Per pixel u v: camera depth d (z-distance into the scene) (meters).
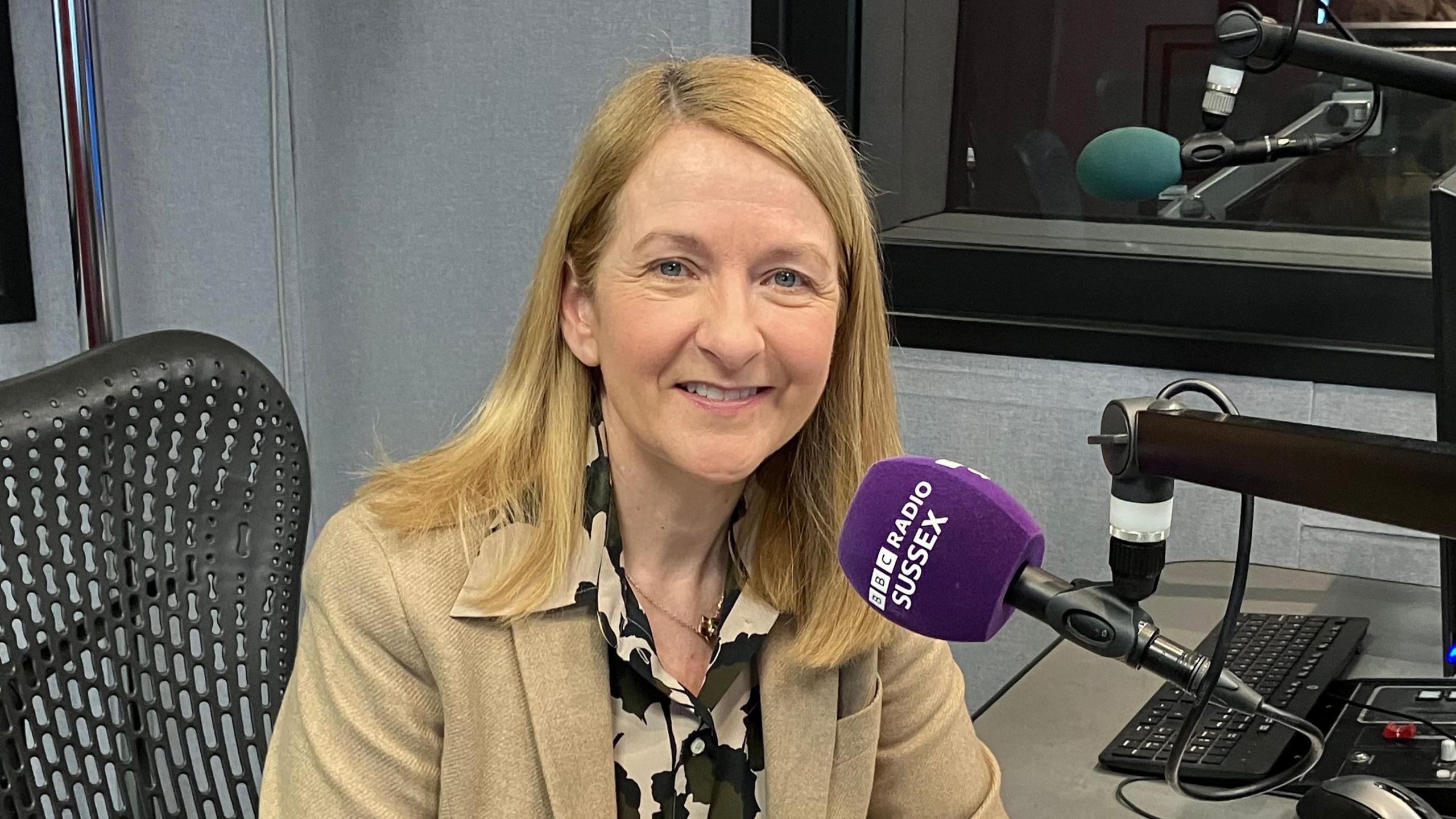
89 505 1.17
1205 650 1.45
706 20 2.25
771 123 1.00
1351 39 1.42
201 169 2.53
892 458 0.83
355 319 2.65
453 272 2.54
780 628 1.16
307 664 1.10
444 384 2.59
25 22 2.17
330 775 1.05
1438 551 1.83
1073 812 1.14
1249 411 1.94
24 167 2.21
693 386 1.02
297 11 2.56
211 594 1.25
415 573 1.07
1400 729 1.21
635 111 1.04
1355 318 1.88
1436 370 1.24
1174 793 1.17
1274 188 1.94
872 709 1.17
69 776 1.15
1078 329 2.02
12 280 2.20
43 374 1.16
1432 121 1.82
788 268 1.01
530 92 2.41
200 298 2.56
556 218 1.09
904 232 2.19
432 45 2.47
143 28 2.40
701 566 1.17
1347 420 1.88
